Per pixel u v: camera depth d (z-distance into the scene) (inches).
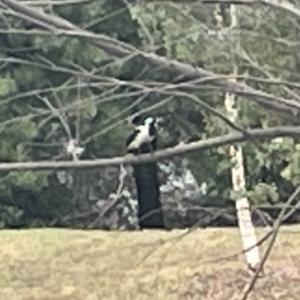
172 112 521.7
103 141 827.4
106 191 930.1
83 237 912.9
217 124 426.3
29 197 1016.9
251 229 378.6
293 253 754.2
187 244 830.5
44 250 898.7
